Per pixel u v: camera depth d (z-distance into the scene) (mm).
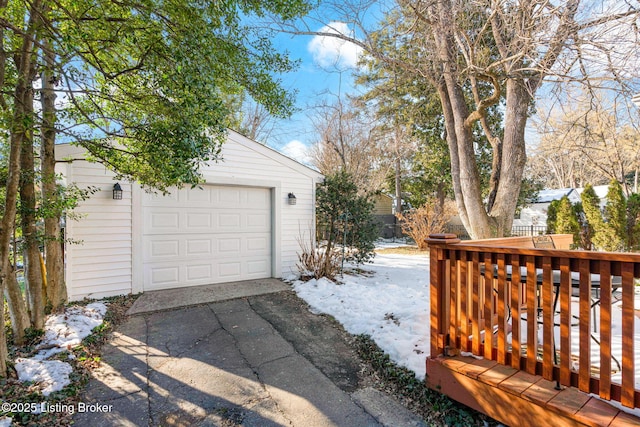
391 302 4395
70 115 3191
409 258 9953
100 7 2254
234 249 5871
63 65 2443
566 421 1637
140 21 2281
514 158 5246
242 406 2260
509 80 5023
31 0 2439
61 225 4539
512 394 1843
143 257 5062
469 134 5461
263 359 2982
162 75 2375
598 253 1614
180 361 2922
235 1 2594
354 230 6953
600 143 13516
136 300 4656
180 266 5367
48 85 3395
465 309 2299
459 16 4695
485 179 12109
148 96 2574
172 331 3613
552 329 1816
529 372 1941
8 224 2557
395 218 17406
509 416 1859
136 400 2314
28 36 2240
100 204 4699
